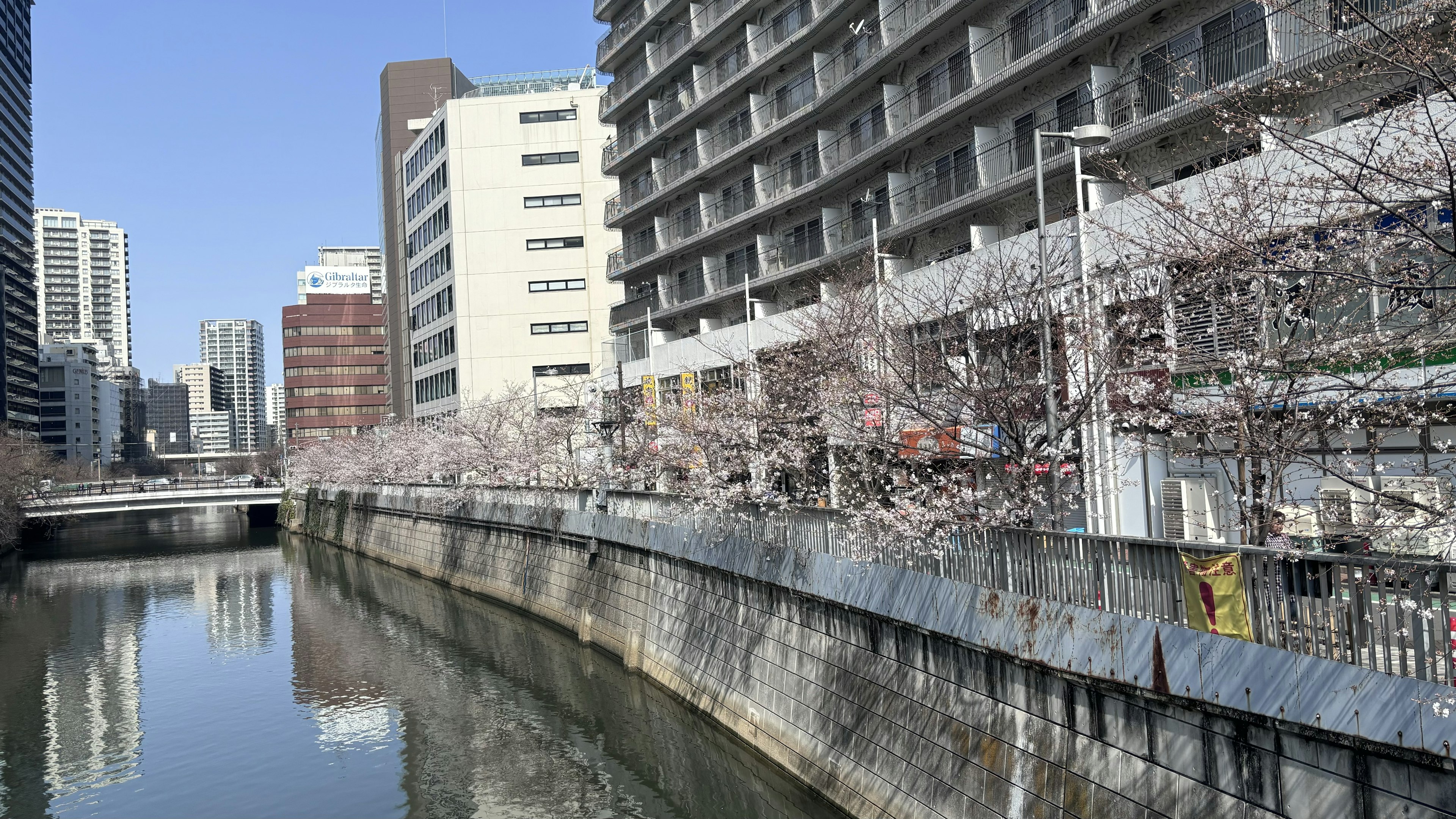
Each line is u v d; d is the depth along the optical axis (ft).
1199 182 57.62
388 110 359.46
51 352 572.10
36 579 196.03
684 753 74.18
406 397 309.22
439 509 170.81
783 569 65.72
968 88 103.09
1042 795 41.70
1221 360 44.80
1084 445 60.03
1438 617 33.04
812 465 77.77
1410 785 27.84
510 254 240.94
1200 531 63.00
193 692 105.29
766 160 141.59
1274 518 42.70
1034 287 57.82
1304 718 30.76
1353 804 29.50
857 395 63.26
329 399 444.55
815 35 126.11
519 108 242.78
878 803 53.06
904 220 111.75
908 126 106.83
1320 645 31.22
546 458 153.69
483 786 72.02
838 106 124.47
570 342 239.91
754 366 85.30
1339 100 59.52
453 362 243.19
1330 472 35.86
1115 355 51.21
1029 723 43.01
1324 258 36.78
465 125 241.96
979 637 45.75
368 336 449.48
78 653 126.82
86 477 456.86
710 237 150.30
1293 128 57.21
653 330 168.96
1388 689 28.35
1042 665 41.73
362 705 95.61
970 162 102.32
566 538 119.85
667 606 89.71
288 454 353.72
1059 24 91.91
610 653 102.27
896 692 53.16
